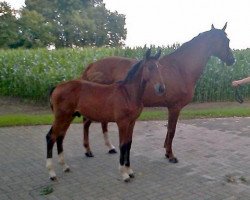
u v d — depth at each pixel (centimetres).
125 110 477
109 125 870
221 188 471
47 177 513
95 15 3797
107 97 486
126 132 488
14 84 1262
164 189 468
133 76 477
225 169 550
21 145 688
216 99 1319
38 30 3056
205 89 1279
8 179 505
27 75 1224
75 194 452
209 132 798
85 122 602
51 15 3447
